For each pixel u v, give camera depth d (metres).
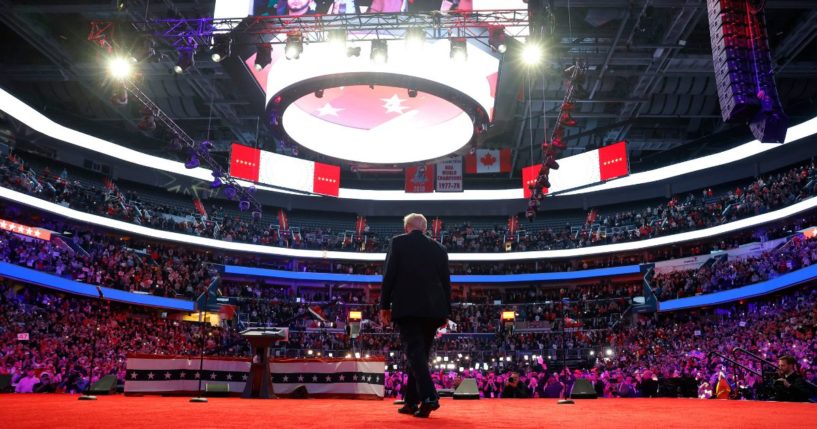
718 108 34.03
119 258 35.06
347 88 22.72
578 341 36.31
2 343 21.69
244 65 19.34
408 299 4.74
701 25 26.66
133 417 4.50
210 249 42.44
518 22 17.47
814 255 28.22
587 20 25.02
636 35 26.36
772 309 30.45
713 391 16.48
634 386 19.78
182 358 10.91
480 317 40.53
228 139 40.69
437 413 5.45
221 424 3.95
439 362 33.78
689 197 42.88
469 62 19.88
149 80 31.33
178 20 18.03
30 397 8.77
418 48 17.55
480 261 46.41
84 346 25.45
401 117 24.52
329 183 38.66
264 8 17.62
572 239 44.62
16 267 27.14
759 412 5.77
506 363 33.31
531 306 40.84
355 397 10.98
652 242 40.62
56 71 30.58
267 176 36.44
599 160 36.75
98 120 38.53
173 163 41.47
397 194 47.59
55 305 30.33
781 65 28.61
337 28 17.62
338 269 44.22
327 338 36.56
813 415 5.24
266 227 46.56
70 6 24.14
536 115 35.12
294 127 23.39
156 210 41.38
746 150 37.75
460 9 17.27
